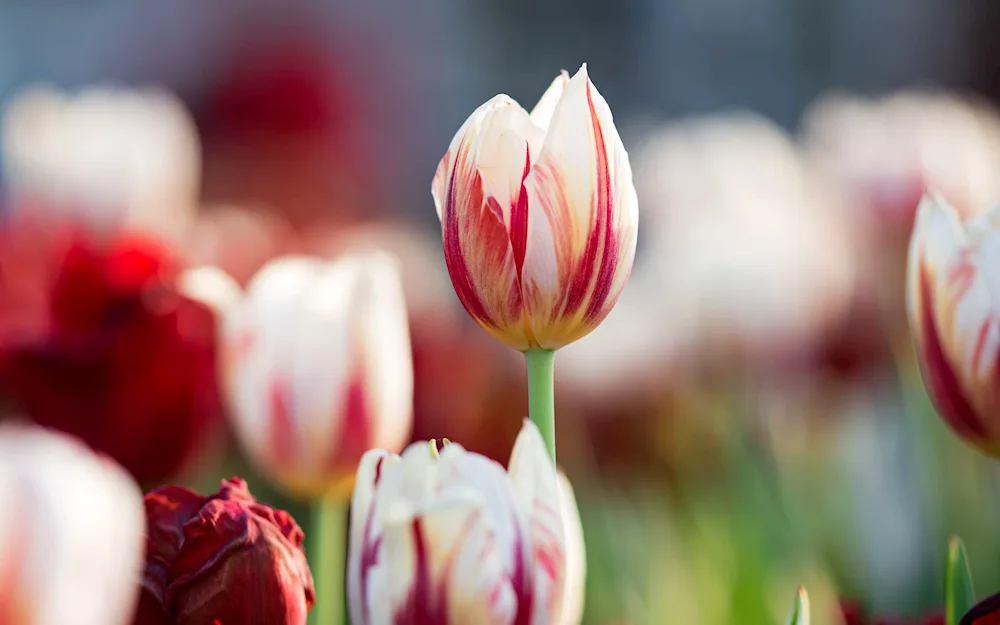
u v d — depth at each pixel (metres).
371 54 5.50
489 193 0.87
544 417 0.88
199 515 0.84
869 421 1.84
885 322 1.98
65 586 0.74
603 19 6.59
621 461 1.88
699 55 6.69
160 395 1.10
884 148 2.08
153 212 1.56
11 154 1.53
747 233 2.01
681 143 2.33
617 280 0.88
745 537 1.42
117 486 0.75
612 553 1.52
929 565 1.54
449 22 6.21
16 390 1.09
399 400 0.99
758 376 1.96
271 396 0.98
